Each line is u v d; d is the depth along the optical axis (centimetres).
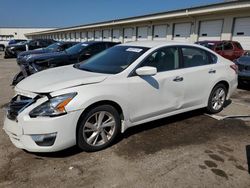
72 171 295
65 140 308
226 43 1337
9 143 361
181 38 2120
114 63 391
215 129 432
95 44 876
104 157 329
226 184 276
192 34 1994
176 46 431
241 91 769
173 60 421
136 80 364
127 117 364
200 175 292
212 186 272
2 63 1570
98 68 392
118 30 3031
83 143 329
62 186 268
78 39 4359
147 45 416
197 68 451
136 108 371
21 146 311
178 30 2142
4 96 636
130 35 2797
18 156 326
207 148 360
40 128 296
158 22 2345
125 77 357
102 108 336
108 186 269
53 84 321
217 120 475
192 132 417
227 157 335
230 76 516
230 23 1688
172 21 2177
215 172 299
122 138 386
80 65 433
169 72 408
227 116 496
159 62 401
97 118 338
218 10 1662
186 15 1922
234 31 1677
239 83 802
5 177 281
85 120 323
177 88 417
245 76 762
